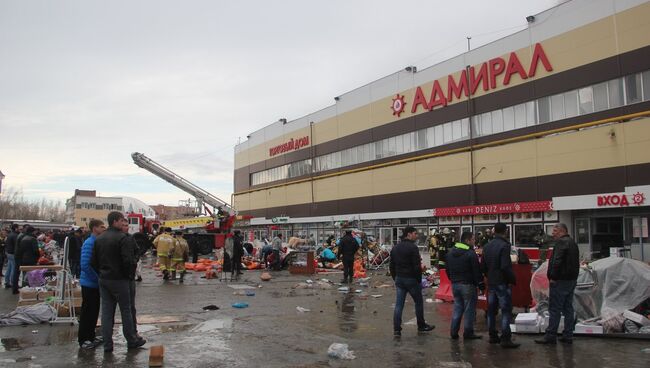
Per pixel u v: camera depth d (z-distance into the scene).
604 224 22.58
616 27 22.05
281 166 50.38
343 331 9.07
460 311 8.36
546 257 14.48
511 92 26.61
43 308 9.55
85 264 7.66
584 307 8.91
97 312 7.78
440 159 30.95
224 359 7.00
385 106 36.06
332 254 25.02
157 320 10.05
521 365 6.68
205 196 39.41
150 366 6.58
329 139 42.56
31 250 13.91
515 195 26.06
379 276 20.97
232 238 20.38
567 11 24.08
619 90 21.84
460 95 29.70
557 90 24.27
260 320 10.17
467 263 8.29
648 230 20.72
